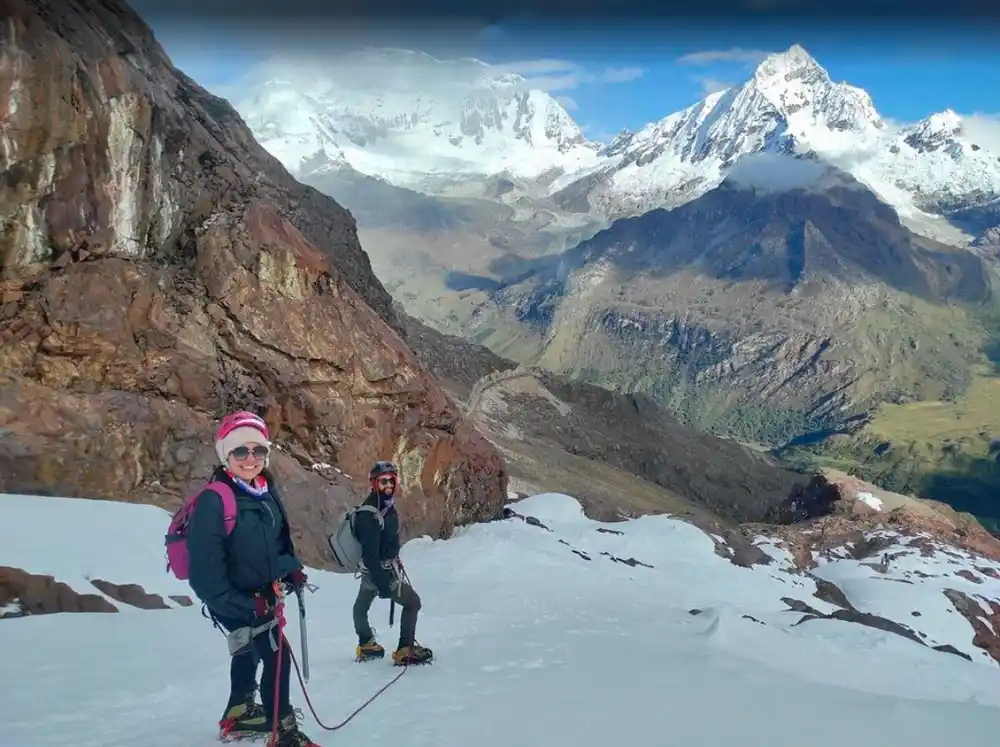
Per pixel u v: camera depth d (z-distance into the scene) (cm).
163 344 1895
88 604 1023
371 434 2178
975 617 2650
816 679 1192
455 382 7362
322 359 2136
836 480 5003
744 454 8781
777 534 3269
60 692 657
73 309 1756
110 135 1872
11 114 1666
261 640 543
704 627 1366
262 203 2250
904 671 1420
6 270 1730
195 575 520
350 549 827
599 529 2655
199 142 2283
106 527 1251
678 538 2627
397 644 947
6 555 1049
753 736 652
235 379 2002
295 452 2062
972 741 671
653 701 742
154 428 1709
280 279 2136
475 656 910
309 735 593
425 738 598
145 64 2331
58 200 1780
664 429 8494
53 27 1808
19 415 1570
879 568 2989
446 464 2397
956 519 4369
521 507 2825
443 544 2172
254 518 534
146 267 1945
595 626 1259
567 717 673
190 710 629
